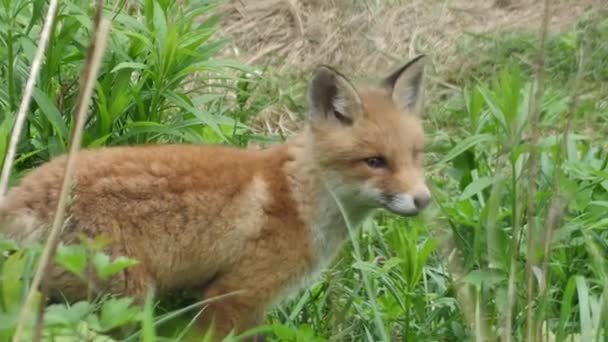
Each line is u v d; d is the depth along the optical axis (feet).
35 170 25.72
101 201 25.07
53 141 29.53
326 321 27.32
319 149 27.50
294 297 28.02
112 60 30.73
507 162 32.14
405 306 27.12
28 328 18.67
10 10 30.50
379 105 28.32
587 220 29.35
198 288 27.32
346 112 27.89
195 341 26.37
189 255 26.30
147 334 19.07
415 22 47.19
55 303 24.90
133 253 25.45
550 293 27.30
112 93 30.04
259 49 45.16
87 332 19.74
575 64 43.34
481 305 25.99
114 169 25.46
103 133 29.91
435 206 29.89
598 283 26.76
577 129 40.11
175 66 31.04
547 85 42.88
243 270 26.81
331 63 45.09
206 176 26.40
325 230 27.76
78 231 24.68
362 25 46.65
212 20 33.27
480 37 45.21
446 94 43.65
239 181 26.73
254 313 27.17
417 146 28.35
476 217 29.45
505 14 47.98
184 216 26.02
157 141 32.04
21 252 19.69
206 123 30.25
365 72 44.70
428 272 29.19
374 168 27.61
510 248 26.66
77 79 31.14
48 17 20.70
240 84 39.70
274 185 27.09
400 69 29.19
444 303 27.61
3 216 24.39
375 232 30.04
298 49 45.37
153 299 26.04
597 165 32.53
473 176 32.50
